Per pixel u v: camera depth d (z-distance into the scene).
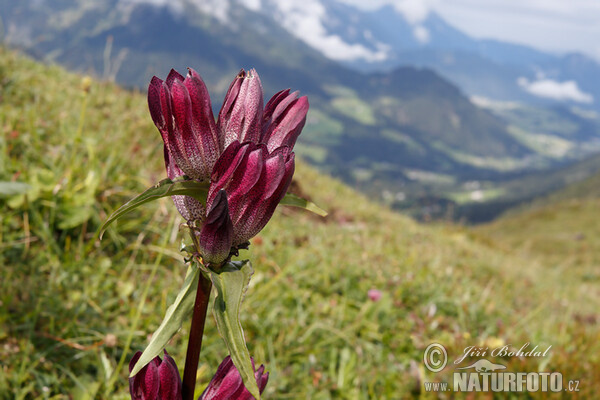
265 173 0.14
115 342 0.40
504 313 0.77
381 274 0.72
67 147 0.61
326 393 0.47
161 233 0.56
